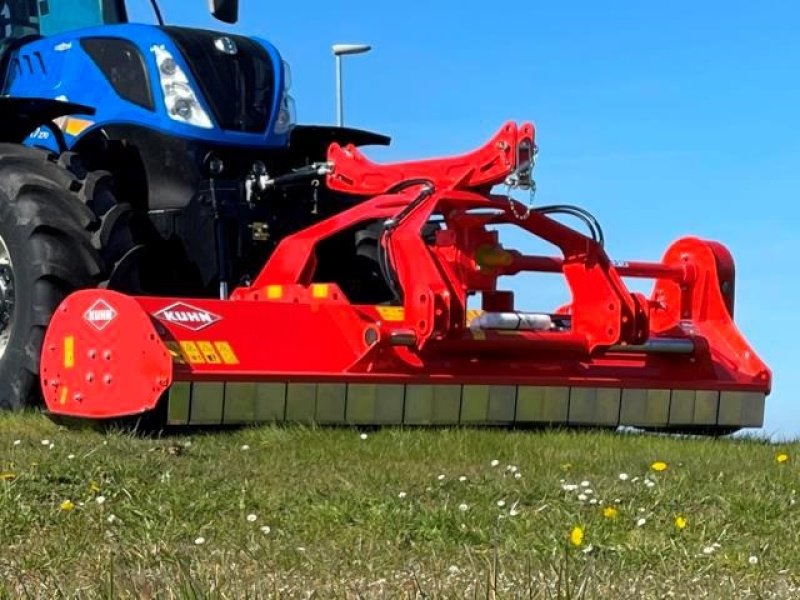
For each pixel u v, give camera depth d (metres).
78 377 5.87
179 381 5.53
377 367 5.99
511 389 6.23
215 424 5.62
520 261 6.29
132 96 7.12
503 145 6.11
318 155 7.64
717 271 7.08
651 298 7.26
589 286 6.34
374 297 7.51
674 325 7.02
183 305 5.80
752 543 3.88
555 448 5.63
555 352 6.39
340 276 7.47
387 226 6.16
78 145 7.25
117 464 4.67
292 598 3.04
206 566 3.35
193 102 7.01
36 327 6.47
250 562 3.45
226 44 7.26
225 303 5.88
